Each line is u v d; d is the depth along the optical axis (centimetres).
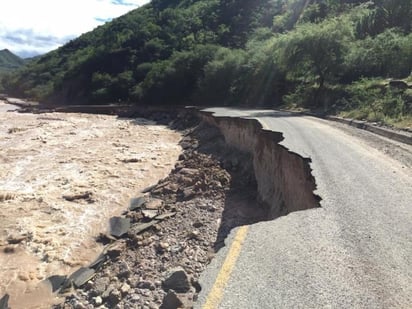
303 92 3600
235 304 411
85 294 1046
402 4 3638
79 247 1400
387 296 418
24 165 2541
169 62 6600
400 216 650
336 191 797
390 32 3175
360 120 1948
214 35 8144
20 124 4597
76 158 2783
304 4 6391
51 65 12319
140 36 9269
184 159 2783
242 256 516
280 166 1379
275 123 2055
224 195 1820
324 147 1277
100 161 2716
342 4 5444
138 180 2278
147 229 1490
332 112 2530
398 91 2058
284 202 1285
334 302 409
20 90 11888
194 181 2034
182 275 876
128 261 1225
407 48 2747
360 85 2617
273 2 8175
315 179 888
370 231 590
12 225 1545
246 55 5056
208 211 1631
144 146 3359
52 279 1182
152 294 879
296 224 629
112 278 1097
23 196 1888
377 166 1001
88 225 1591
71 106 7344
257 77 4469
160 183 2175
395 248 531
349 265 486
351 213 669
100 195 1962
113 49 9056
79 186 2091
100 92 7806
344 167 994
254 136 2162
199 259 1154
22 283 1170
